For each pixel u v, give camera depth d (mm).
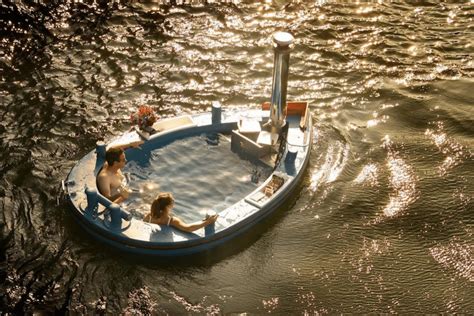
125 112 15555
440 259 12062
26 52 17609
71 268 11453
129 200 12648
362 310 11000
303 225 12672
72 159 14039
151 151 13945
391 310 11016
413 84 17047
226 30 18922
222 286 11289
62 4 19609
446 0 20875
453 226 12805
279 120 14156
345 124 15539
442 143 15023
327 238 12422
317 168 14070
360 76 17281
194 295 11102
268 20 19484
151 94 16234
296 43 18453
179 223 11797
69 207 12477
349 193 13477
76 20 19016
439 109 16156
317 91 16672
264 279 11477
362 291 11344
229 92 16438
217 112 14477
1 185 13195
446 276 11711
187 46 18141
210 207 12672
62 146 14383
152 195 12828
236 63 17547
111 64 17266
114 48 17922
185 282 11320
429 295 11328
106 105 15758
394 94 16656
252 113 15000
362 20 19688
